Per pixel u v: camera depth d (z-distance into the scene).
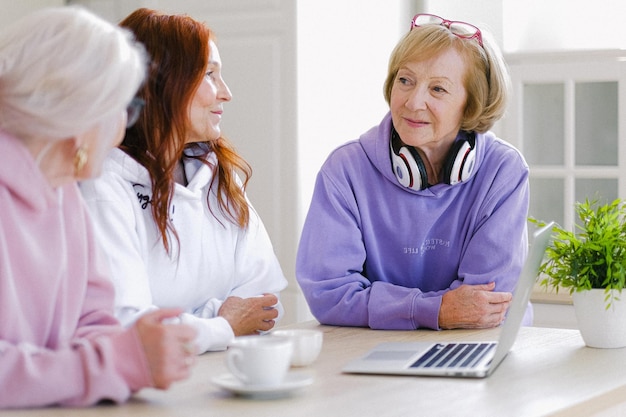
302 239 2.51
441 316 2.26
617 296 1.97
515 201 2.48
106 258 2.04
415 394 1.54
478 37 2.43
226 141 2.40
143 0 3.63
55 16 1.42
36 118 1.41
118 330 1.65
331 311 2.38
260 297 2.22
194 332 1.49
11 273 1.50
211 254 2.30
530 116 3.74
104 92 1.41
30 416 1.39
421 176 2.45
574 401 1.52
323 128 3.59
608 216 2.06
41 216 1.54
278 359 1.52
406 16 4.07
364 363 1.77
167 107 2.17
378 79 3.94
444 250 2.51
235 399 1.50
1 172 1.47
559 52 3.65
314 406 1.45
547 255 2.07
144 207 2.19
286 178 3.46
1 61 1.41
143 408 1.44
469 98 2.43
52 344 1.58
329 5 3.60
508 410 1.45
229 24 3.52
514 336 1.92
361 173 2.52
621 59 3.57
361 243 2.48
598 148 3.65
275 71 3.46
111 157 2.14
